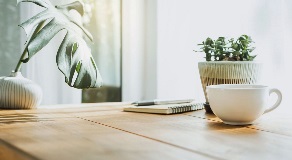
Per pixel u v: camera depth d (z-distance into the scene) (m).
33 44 0.96
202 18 1.67
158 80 2.02
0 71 1.94
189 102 1.11
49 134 0.64
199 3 1.69
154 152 0.51
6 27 1.93
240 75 0.92
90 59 1.05
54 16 1.07
